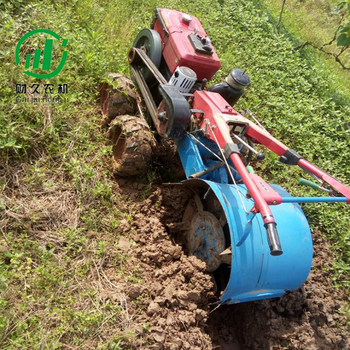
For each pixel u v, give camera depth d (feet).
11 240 12.27
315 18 43.75
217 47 26.78
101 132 16.94
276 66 27.37
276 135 22.31
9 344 10.02
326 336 13.74
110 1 25.12
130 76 19.31
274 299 13.82
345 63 37.96
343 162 22.39
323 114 25.94
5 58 16.47
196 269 12.30
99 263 12.80
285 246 11.94
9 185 13.62
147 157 15.11
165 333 11.26
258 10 32.27
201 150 13.92
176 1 28.37
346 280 16.48
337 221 18.44
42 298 11.12
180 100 13.57
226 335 13.91
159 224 14.16
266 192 10.44
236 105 22.67
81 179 14.62
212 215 12.78
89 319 10.96
